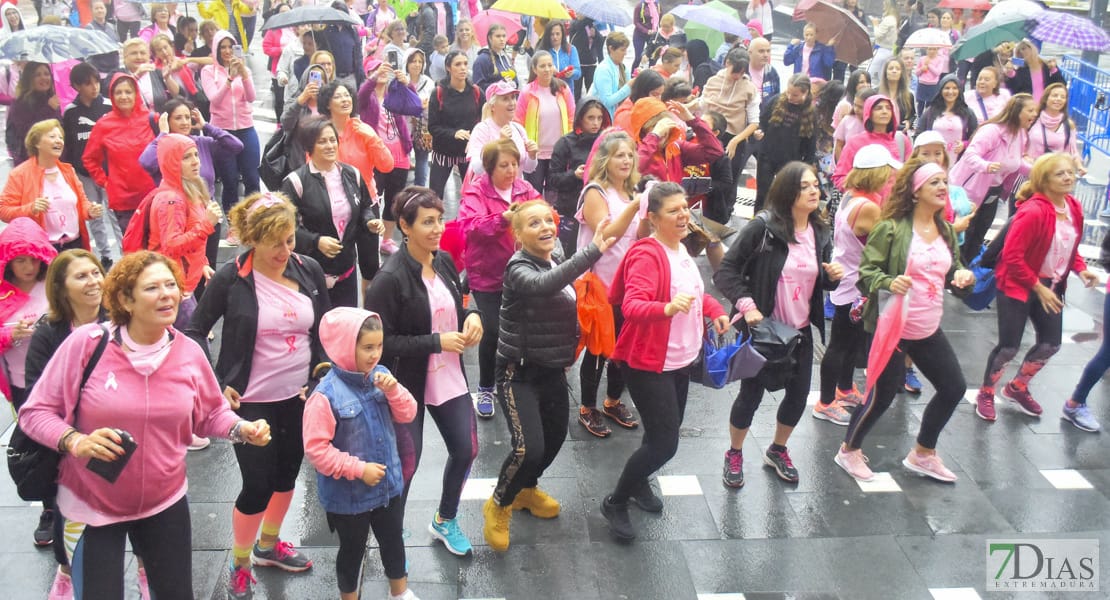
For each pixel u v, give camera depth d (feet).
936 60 50.19
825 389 21.58
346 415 13.20
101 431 11.42
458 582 15.90
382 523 14.16
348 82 24.27
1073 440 21.04
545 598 15.57
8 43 27.91
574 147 24.09
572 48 41.93
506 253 19.62
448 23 58.75
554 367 15.98
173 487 12.39
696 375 16.85
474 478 19.03
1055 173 20.08
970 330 26.84
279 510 15.60
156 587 12.55
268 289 14.51
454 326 15.64
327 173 20.04
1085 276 21.25
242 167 34.14
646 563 16.53
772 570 16.42
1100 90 43.29
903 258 18.12
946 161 23.61
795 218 17.60
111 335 11.85
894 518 18.03
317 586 15.69
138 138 25.95
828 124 33.32
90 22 56.18
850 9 57.88
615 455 20.04
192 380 12.31
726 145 34.63
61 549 14.08
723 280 17.54
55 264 13.47
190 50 42.73
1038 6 38.81
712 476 19.34
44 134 21.62
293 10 36.40
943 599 15.78
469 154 24.84
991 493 18.94
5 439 20.01
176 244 19.83
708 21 40.57
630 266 16.34
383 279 14.85
